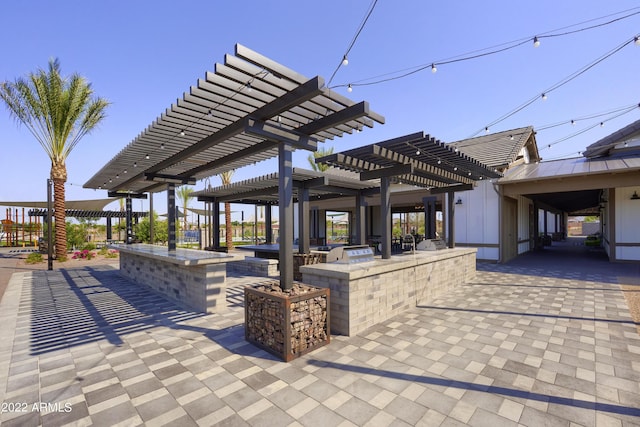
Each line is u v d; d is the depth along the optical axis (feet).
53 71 39.55
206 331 13.80
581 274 27.84
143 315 16.40
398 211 72.49
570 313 16.08
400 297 16.38
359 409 7.82
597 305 17.56
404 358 10.83
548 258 40.45
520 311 16.57
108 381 9.38
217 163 19.58
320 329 11.84
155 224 73.20
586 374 9.62
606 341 12.31
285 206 12.48
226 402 8.18
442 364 10.35
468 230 38.68
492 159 38.34
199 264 16.25
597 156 38.96
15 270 34.73
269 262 28.12
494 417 7.48
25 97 39.04
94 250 60.49
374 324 14.43
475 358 10.82
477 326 14.23
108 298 20.40
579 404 8.01
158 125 13.88
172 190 22.89
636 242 34.04
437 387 8.88
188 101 11.47
